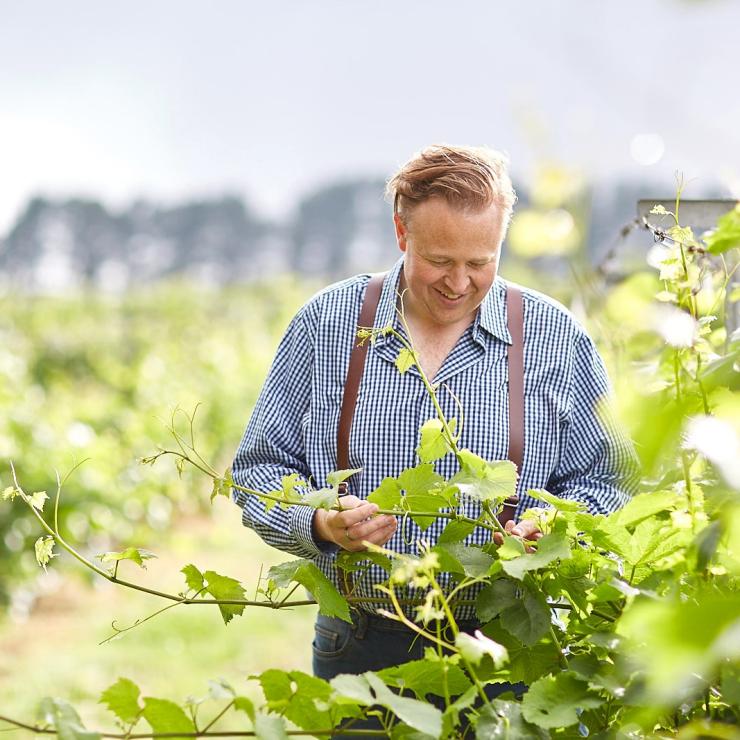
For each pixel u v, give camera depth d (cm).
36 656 993
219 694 218
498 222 345
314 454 381
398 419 369
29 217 10244
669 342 234
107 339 2939
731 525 203
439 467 364
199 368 2294
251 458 391
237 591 291
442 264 346
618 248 423
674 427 141
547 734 228
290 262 10412
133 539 1446
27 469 1198
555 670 262
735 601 107
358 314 384
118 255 10394
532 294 388
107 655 988
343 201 10300
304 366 390
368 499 286
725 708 232
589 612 263
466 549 271
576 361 382
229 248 10550
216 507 1769
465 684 243
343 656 368
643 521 248
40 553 288
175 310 4434
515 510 360
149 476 1509
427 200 343
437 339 377
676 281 262
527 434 370
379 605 349
